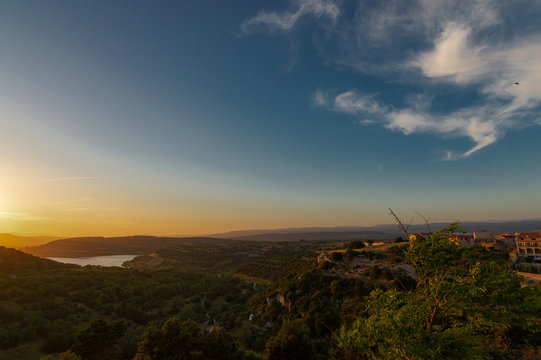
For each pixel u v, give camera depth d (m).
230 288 131.75
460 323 12.32
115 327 49.44
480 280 11.84
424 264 13.38
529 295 11.05
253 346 64.06
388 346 12.60
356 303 60.41
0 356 54.66
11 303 73.81
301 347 42.59
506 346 29.31
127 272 127.75
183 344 39.03
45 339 62.53
